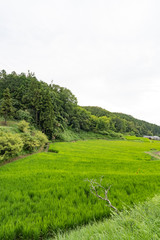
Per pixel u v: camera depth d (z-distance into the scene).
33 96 60.50
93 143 54.25
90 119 98.12
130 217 2.77
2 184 7.88
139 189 7.34
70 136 65.75
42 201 5.71
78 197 5.99
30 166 14.02
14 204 5.35
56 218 4.26
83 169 13.48
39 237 3.65
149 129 198.12
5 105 40.62
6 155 15.86
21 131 36.00
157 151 38.84
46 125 48.78
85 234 2.55
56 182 8.40
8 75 77.75
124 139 93.81
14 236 3.62
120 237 1.93
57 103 75.69
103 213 4.62
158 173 12.41
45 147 36.03
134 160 22.11
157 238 1.75
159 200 3.36
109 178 9.59
